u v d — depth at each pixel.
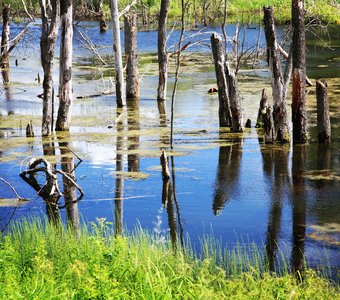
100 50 47.50
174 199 16.42
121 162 19.56
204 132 23.03
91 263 9.35
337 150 20.48
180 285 8.77
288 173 18.30
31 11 61.31
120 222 14.83
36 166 17.91
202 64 40.44
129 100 29.92
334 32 50.41
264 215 15.20
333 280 11.55
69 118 23.72
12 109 28.00
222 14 60.25
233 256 12.55
